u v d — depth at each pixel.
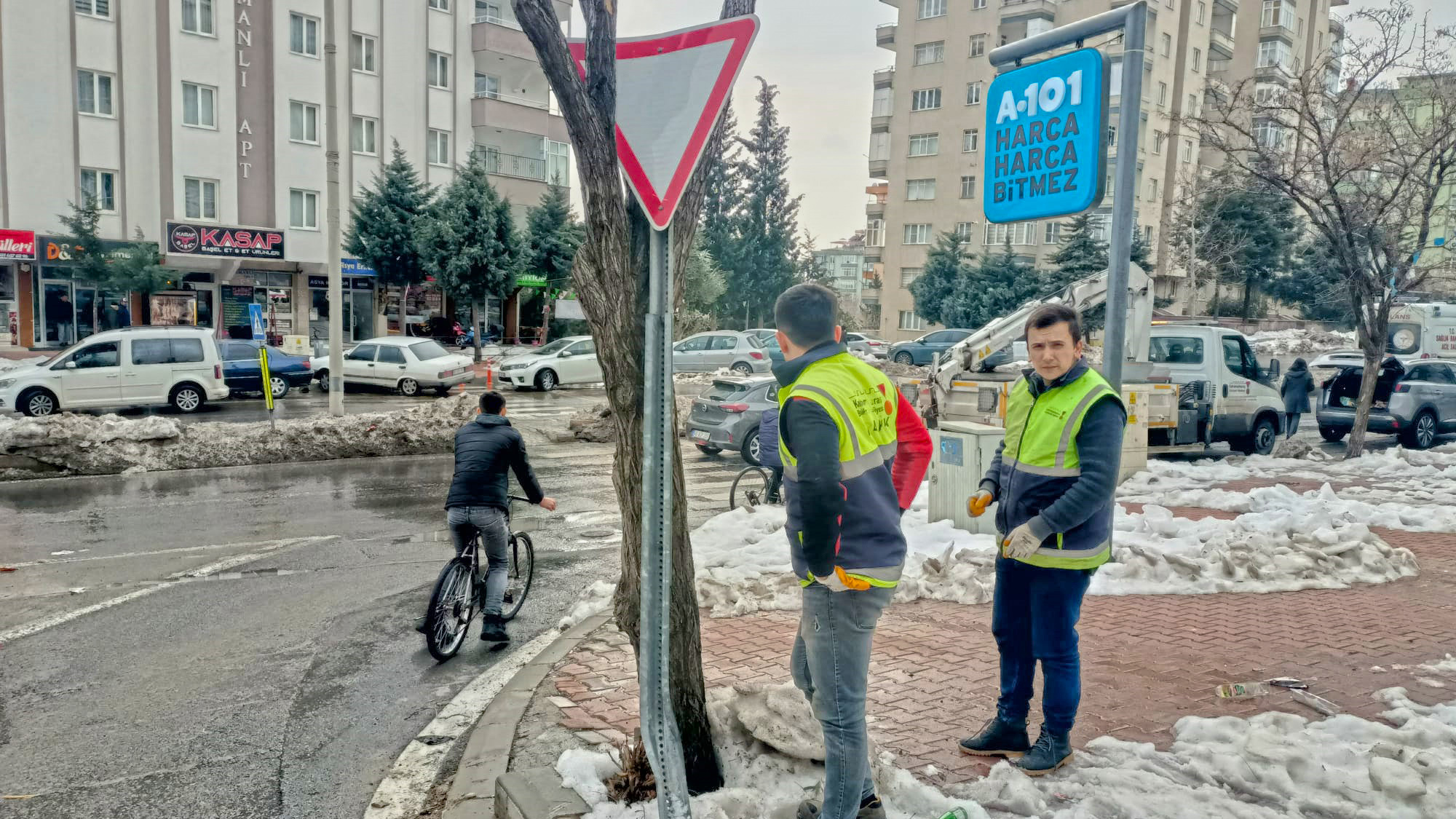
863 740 3.14
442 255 31.95
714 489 12.75
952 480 8.78
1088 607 6.54
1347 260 13.74
